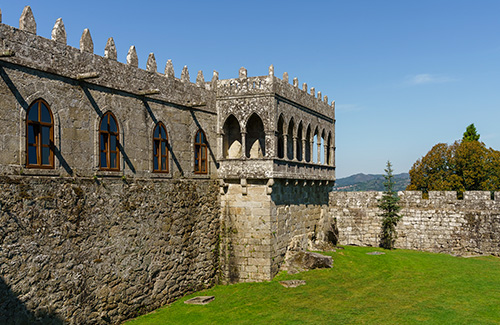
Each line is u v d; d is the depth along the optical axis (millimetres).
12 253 17391
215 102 31297
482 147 61125
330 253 37844
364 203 47875
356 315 23547
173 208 26766
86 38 21188
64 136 19828
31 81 18359
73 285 19969
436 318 23031
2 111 17219
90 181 21031
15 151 17672
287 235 33094
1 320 16938
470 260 38625
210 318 23422
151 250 24891
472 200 43812
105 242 21797
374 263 36250
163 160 26312
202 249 29312
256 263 30109
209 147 30469
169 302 26188
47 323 18719
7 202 17281
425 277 32188
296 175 33969
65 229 19641
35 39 18578
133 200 23688
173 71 27266
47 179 18891
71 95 20234
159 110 25938
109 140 22406
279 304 25594
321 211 40812
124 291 22922
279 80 31234
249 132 33375
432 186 63719
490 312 24062
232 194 30766
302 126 35875
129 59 23906
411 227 45562
